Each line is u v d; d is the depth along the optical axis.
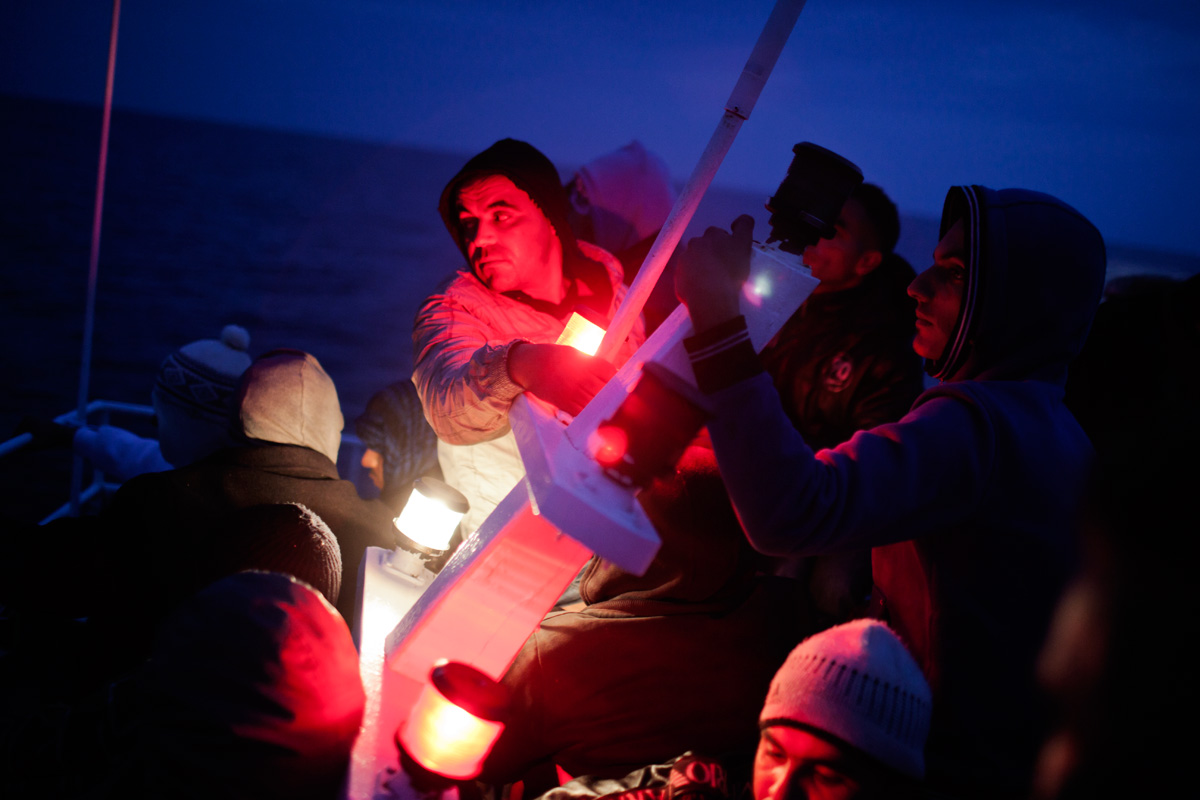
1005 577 1.22
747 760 1.36
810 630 1.56
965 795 1.22
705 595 1.46
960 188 1.39
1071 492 1.23
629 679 1.40
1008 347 1.33
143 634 2.08
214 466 2.23
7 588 2.01
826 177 1.09
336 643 1.20
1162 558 0.61
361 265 71.12
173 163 142.88
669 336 1.14
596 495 0.80
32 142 142.00
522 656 1.44
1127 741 0.63
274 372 2.32
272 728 1.11
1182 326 1.59
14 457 16.92
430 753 1.19
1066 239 1.31
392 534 2.36
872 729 0.99
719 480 1.41
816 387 2.74
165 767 1.10
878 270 2.77
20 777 1.15
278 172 155.50
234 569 1.55
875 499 1.12
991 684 1.22
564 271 2.17
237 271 62.41
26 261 54.69
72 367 32.53
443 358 1.74
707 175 1.15
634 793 1.25
